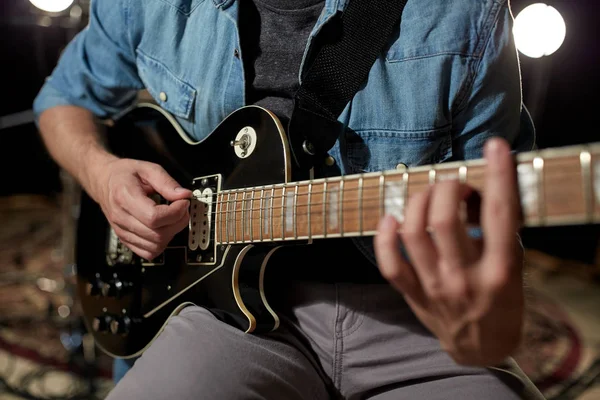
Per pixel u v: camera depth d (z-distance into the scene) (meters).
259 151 0.88
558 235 3.08
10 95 4.03
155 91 1.09
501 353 0.66
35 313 2.34
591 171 0.55
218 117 1.01
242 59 0.96
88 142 1.13
